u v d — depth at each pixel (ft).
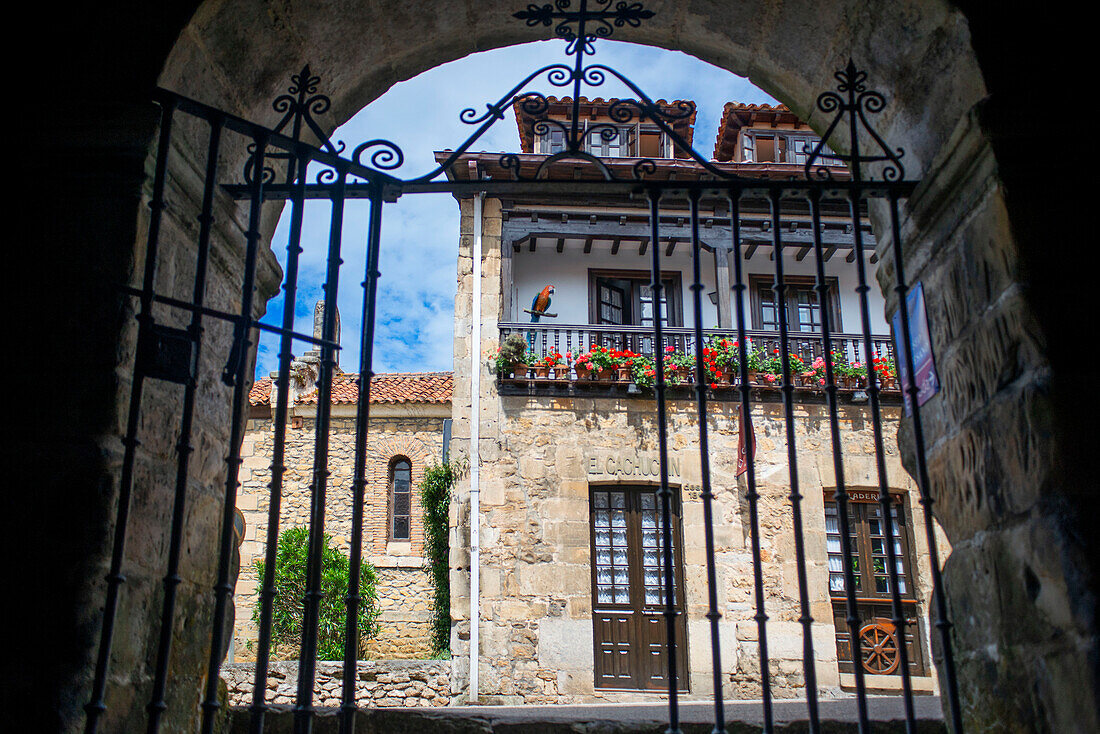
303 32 11.09
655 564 38.11
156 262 8.94
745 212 43.60
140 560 8.78
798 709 17.97
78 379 8.28
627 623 37.35
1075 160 8.79
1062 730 7.82
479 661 35.76
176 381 8.25
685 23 12.83
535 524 37.55
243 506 56.39
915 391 9.48
